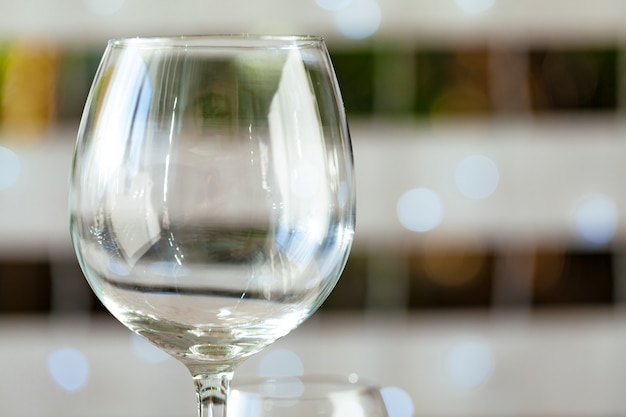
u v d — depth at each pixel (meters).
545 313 3.29
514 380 3.28
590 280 3.28
